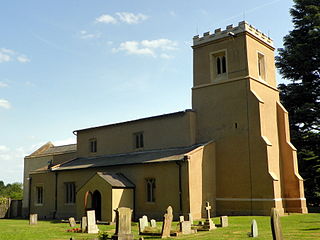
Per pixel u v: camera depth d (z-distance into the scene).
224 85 34.12
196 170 30.88
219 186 32.72
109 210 30.86
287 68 45.16
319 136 39.78
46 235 20.38
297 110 41.00
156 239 17.53
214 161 33.19
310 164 39.56
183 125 34.75
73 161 43.38
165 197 31.14
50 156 51.59
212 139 33.88
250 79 32.72
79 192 33.62
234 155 32.28
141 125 38.19
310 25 43.62
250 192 30.81
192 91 36.19
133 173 33.88
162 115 36.22
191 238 17.34
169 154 33.28
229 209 31.75
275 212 8.70
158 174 31.97
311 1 44.34
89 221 22.00
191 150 32.03
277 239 8.56
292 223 22.91
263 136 31.28
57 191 40.47
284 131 35.03
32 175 44.06
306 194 40.06
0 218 42.12
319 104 41.91
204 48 36.25
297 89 42.94
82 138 44.41
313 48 42.41
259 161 30.77
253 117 31.75
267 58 36.59
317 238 15.53
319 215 29.05
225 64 34.84
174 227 22.61
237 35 34.06
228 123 33.19
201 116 35.03
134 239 17.48
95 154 42.44
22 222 33.03
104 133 41.94
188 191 29.72
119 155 39.25
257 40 35.19
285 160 34.44
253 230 17.23
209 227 21.23
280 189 33.09
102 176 32.12
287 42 45.19
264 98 34.28
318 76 43.72
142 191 32.88
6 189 102.75
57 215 39.78
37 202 43.12
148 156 34.84
